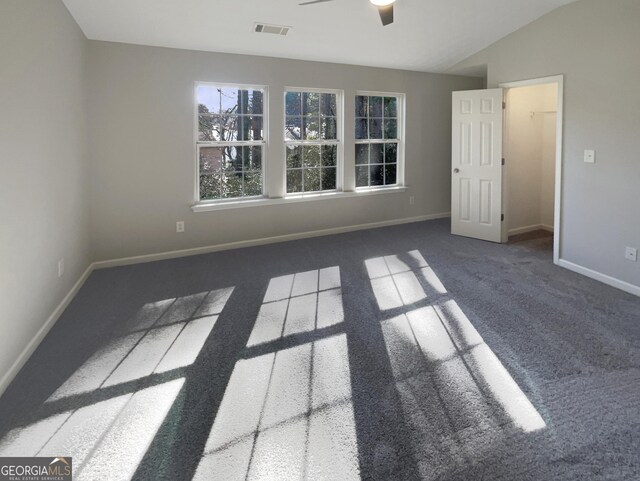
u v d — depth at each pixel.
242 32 3.94
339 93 5.25
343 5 3.60
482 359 2.29
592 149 3.54
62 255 3.05
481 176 5.02
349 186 5.46
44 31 2.72
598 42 3.41
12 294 2.16
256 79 4.59
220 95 4.54
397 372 2.18
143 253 4.28
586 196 3.64
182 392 2.02
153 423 1.79
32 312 2.44
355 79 5.25
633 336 2.54
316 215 5.28
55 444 1.66
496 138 4.83
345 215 5.52
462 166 5.20
